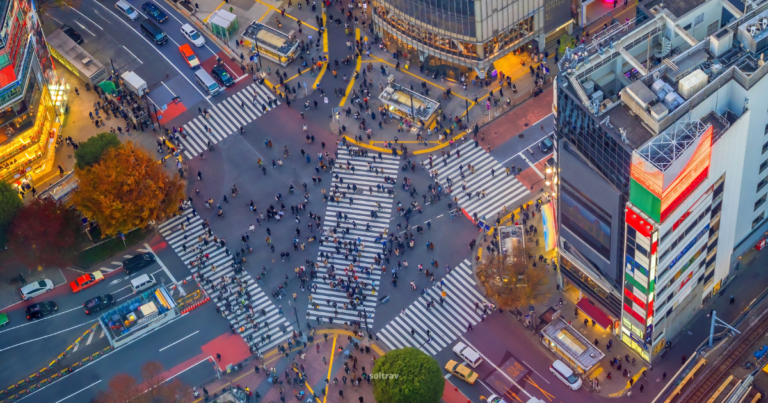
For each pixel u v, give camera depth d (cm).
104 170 18025
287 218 18762
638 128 14125
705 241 15638
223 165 19612
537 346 16788
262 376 16812
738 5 15462
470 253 17938
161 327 17525
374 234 18375
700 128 13925
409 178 19038
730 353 16138
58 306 17875
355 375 16675
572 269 16650
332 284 17738
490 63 19788
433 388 15438
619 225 14925
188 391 16425
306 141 19800
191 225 18800
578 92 14475
